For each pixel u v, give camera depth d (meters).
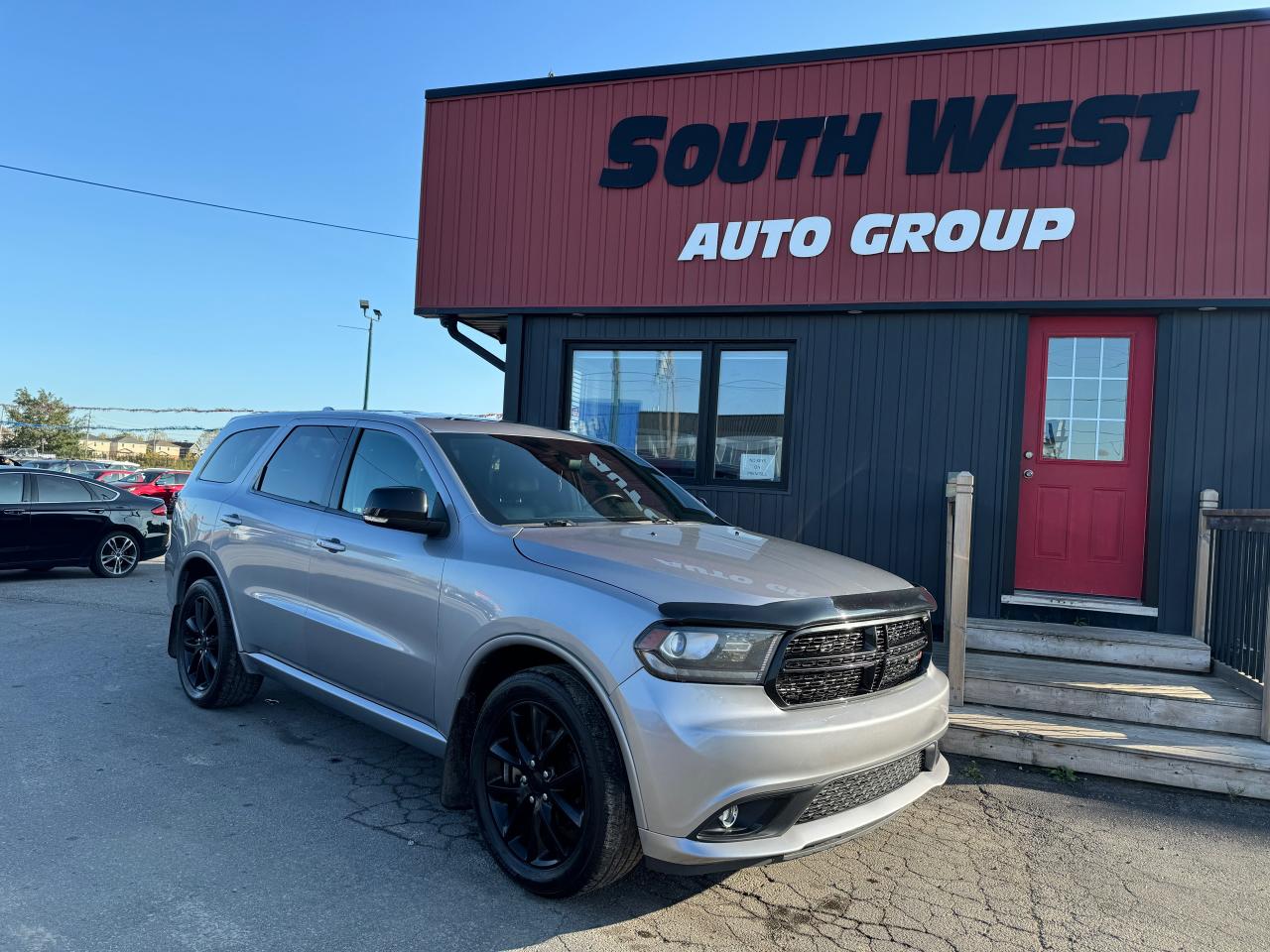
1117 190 6.26
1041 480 6.56
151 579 11.12
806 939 2.86
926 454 6.75
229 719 4.94
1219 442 6.11
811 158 7.01
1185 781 4.34
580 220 7.68
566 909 2.99
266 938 2.72
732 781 2.65
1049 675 5.29
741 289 7.18
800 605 2.91
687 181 7.34
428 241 8.14
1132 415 6.39
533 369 7.89
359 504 4.18
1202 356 6.16
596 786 2.80
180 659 5.30
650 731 2.70
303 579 4.25
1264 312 6.06
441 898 3.03
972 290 6.56
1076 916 3.08
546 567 3.19
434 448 3.93
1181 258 6.12
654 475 4.80
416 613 3.57
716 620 2.78
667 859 2.70
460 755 3.39
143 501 11.67
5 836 3.37
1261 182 5.98
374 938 2.76
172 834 3.45
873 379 6.89
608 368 7.82
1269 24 5.98
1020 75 6.48
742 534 4.08
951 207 6.62
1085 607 6.28
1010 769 4.62
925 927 2.97
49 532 10.47
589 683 2.88
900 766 3.20
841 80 6.93
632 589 2.94
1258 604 4.90
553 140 7.79
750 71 7.19
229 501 4.98
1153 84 6.20
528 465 4.09
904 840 3.70
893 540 6.81
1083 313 6.42
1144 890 3.31
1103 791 4.35
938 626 6.67
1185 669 5.56
